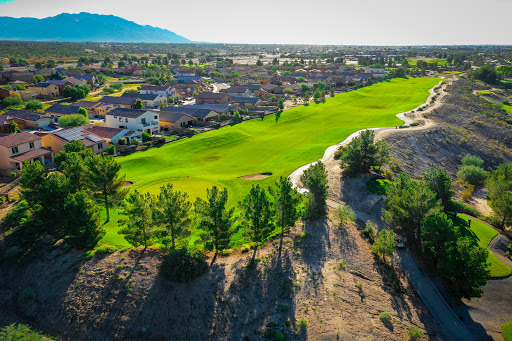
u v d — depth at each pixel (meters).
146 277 39.03
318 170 55.81
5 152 70.69
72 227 40.84
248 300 37.94
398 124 114.56
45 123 109.12
